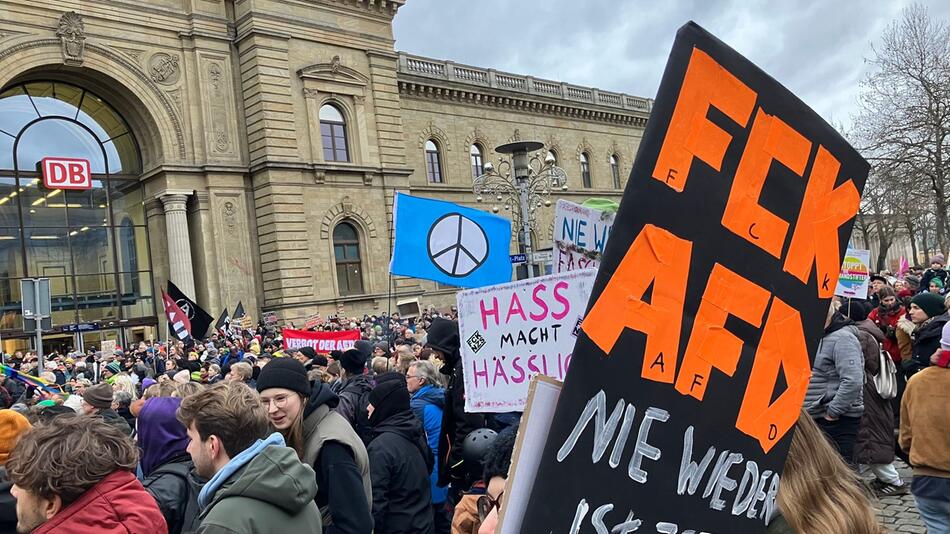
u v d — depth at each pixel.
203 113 28.42
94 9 26.02
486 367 3.82
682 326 1.66
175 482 3.55
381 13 33.31
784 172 1.82
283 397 3.69
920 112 27.59
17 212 26.59
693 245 1.67
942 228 28.75
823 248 1.90
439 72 38.91
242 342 21.52
